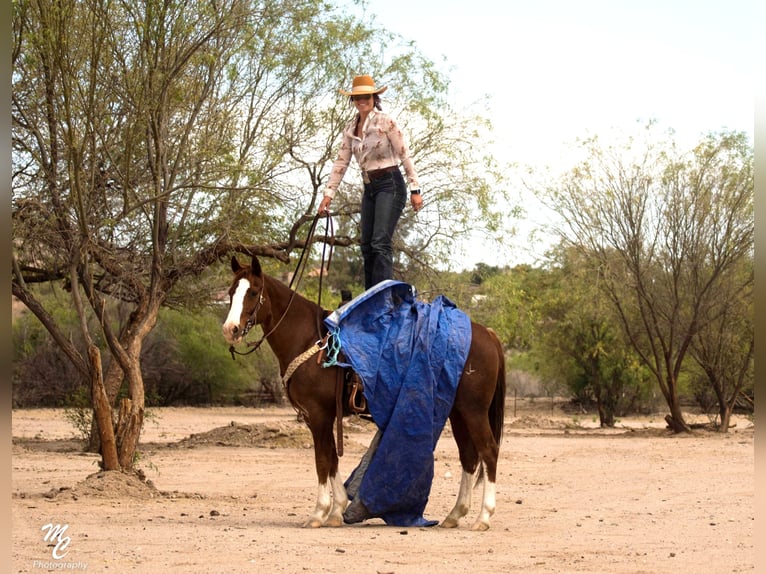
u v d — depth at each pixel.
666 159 29.53
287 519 10.58
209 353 45.94
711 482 15.46
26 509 10.84
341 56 20.08
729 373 31.66
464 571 7.32
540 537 9.23
